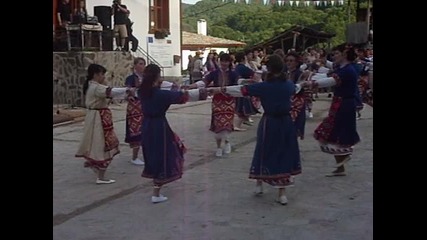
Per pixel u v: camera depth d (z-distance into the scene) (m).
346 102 6.24
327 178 6.37
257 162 5.25
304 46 24.75
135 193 5.86
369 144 8.52
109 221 4.88
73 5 14.92
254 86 5.15
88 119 6.24
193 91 5.28
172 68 19.41
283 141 5.17
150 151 5.38
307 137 9.44
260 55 14.87
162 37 18.84
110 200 5.60
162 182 5.38
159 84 5.37
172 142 5.45
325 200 5.42
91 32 14.66
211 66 9.79
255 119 11.84
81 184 6.31
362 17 14.17
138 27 17.94
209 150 8.31
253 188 5.96
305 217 4.88
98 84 6.09
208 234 4.45
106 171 6.99
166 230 4.59
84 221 4.88
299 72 7.42
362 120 11.12
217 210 5.14
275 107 5.12
